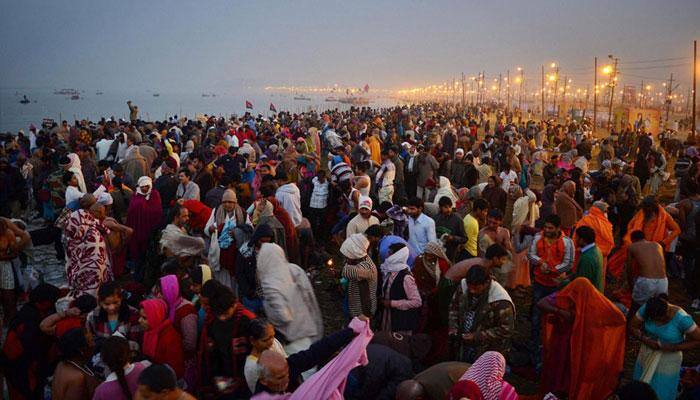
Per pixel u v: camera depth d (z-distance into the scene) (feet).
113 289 16.58
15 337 16.87
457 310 17.95
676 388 17.51
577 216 30.68
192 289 17.87
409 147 51.65
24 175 47.50
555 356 18.42
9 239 23.21
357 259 19.44
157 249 25.36
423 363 19.76
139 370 13.98
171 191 35.19
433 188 34.99
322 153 85.46
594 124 168.35
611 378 17.65
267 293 19.42
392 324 19.06
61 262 34.63
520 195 32.63
